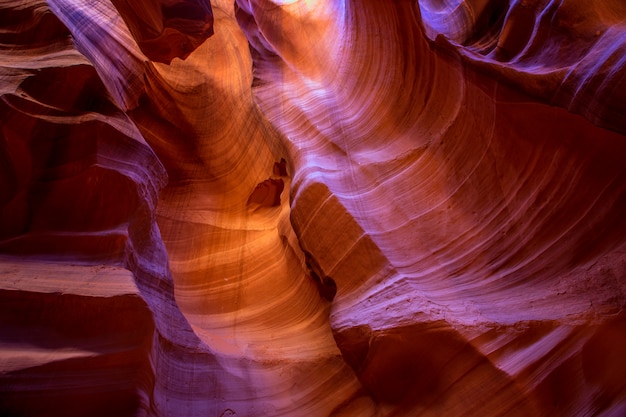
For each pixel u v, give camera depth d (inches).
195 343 185.9
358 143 234.5
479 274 167.5
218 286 266.8
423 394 149.6
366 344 159.5
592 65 149.9
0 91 152.9
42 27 191.0
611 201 147.9
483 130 189.9
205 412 160.6
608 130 142.8
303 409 173.8
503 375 133.7
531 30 200.2
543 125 169.0
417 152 213.3
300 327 225.0
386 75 240.8
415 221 192.2
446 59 209.0
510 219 172.1
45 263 137.6
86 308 126.8
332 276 192.2
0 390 101.6
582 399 123.3
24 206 149.3
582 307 134.4
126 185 164.7
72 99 172.7
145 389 126.0
